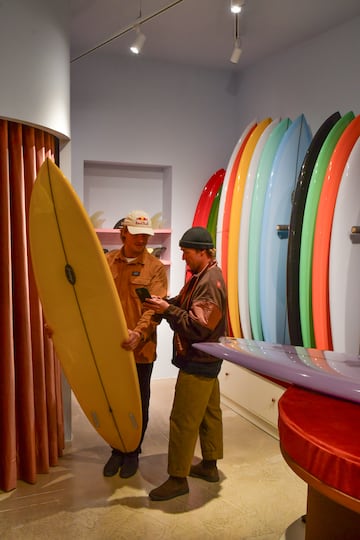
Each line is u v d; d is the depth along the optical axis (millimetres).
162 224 4309
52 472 2633
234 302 3549
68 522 2172
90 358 2338
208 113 4340
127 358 2213
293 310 2932
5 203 2359
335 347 2771
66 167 2811
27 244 2494
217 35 3574
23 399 2484
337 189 2816
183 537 2078
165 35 3580
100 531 2109
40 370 2570
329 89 3434
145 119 4133
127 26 3301
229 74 4383
